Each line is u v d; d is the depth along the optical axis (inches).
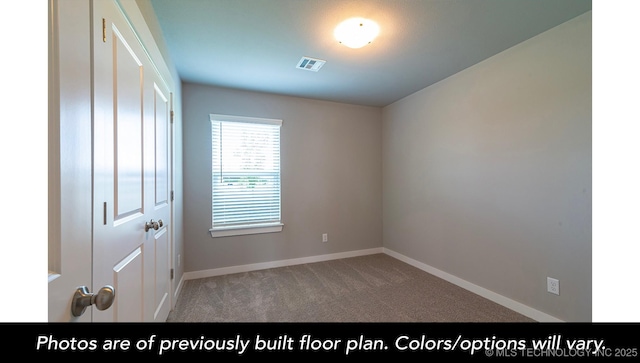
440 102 109.6
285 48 81.5
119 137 39.5
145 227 52.7
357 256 142.3
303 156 131.2
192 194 109.3
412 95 125.7
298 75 102.4
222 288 98.3
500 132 85.1
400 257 135.3
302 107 131.0
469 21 67.8
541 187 73.8
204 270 111.0
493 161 87.4
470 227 96.2
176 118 89.7
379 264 128.0
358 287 99.0
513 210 81.3
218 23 68.4
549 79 71.6
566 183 68.4
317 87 115.9
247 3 60.7
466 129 97.7
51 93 22.7
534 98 75.3
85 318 28.4
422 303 85.7
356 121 143.4
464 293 93.6
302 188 130.9
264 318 76.3
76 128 26.5
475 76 93.7
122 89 40.8
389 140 143.3
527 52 76.9
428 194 116.6
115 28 38.0
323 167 135.6
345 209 140.8
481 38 76.1
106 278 34.6
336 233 138.4
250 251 119.6
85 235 28.4
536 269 75.0
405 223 131.6
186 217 108.2
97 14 31.9
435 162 112.5
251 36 74.7
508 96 82.5
